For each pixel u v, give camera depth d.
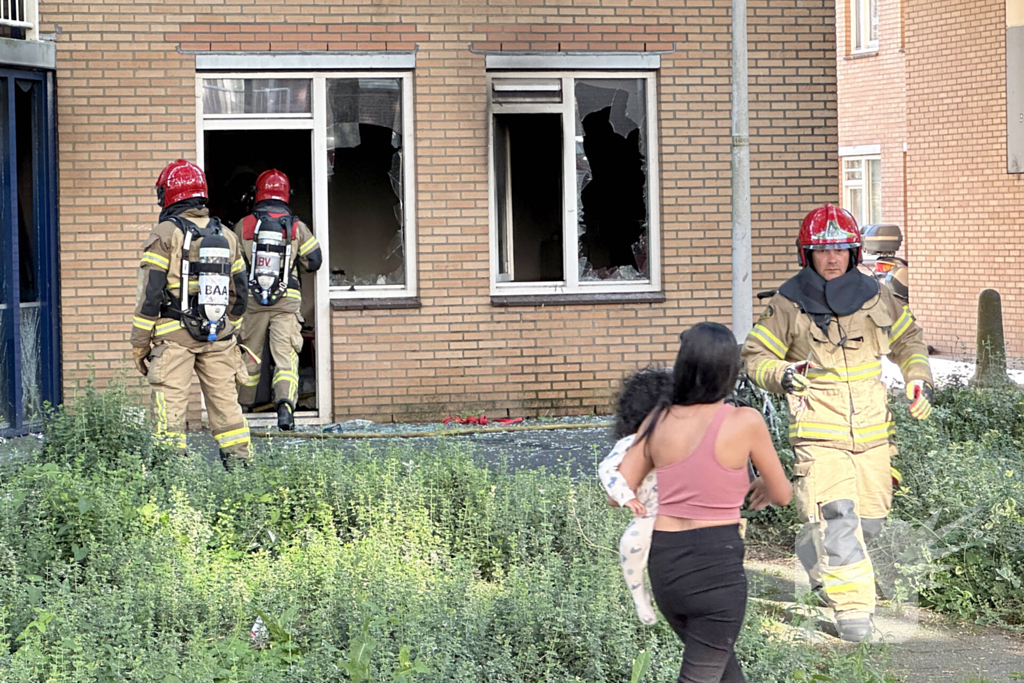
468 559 11.12
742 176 15.49
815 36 20.17
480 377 19.44
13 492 10.98
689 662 7.33
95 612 9.19
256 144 19.42
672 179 19.94
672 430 7.41
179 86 18.53
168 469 12.85
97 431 13.26
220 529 11.54
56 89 18.22
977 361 21.45
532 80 19.67
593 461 15.84
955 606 10.57
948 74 33.38
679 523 7.33
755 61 20.05
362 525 11.84
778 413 14.22
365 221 19.50
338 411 19.09
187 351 14.07
